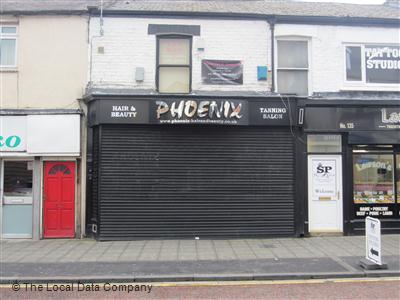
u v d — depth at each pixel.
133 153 11.77
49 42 12.17
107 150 11.70
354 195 12.32
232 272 8.22
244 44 12.29
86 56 12.16
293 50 12.51
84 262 9.12
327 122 12.14
